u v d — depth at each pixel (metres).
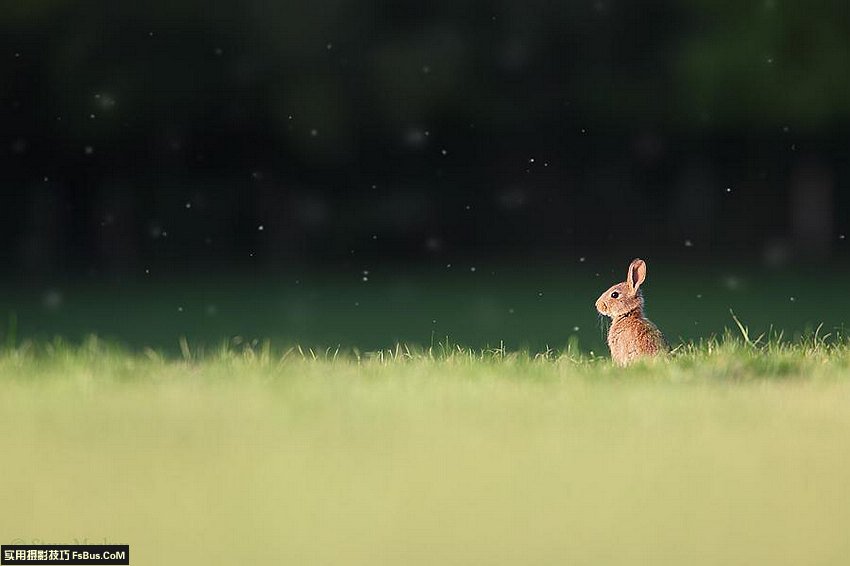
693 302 24.05
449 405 6.77
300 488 4.93
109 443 5.77
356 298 25.91
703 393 7.20
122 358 9.17
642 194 34.97
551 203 34.66
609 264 34.22
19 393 7.30
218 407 6.75
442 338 18.00
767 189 35.00
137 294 26.84
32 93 28.55
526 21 31.23
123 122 29.05
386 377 7.93
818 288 27.33
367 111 30.47
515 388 7.43
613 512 4.63
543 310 22.83
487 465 5.27
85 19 28.16
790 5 30.14
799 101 30.38
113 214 31.58
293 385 7.53
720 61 30.59
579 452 5.53
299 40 29.27
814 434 5.93
